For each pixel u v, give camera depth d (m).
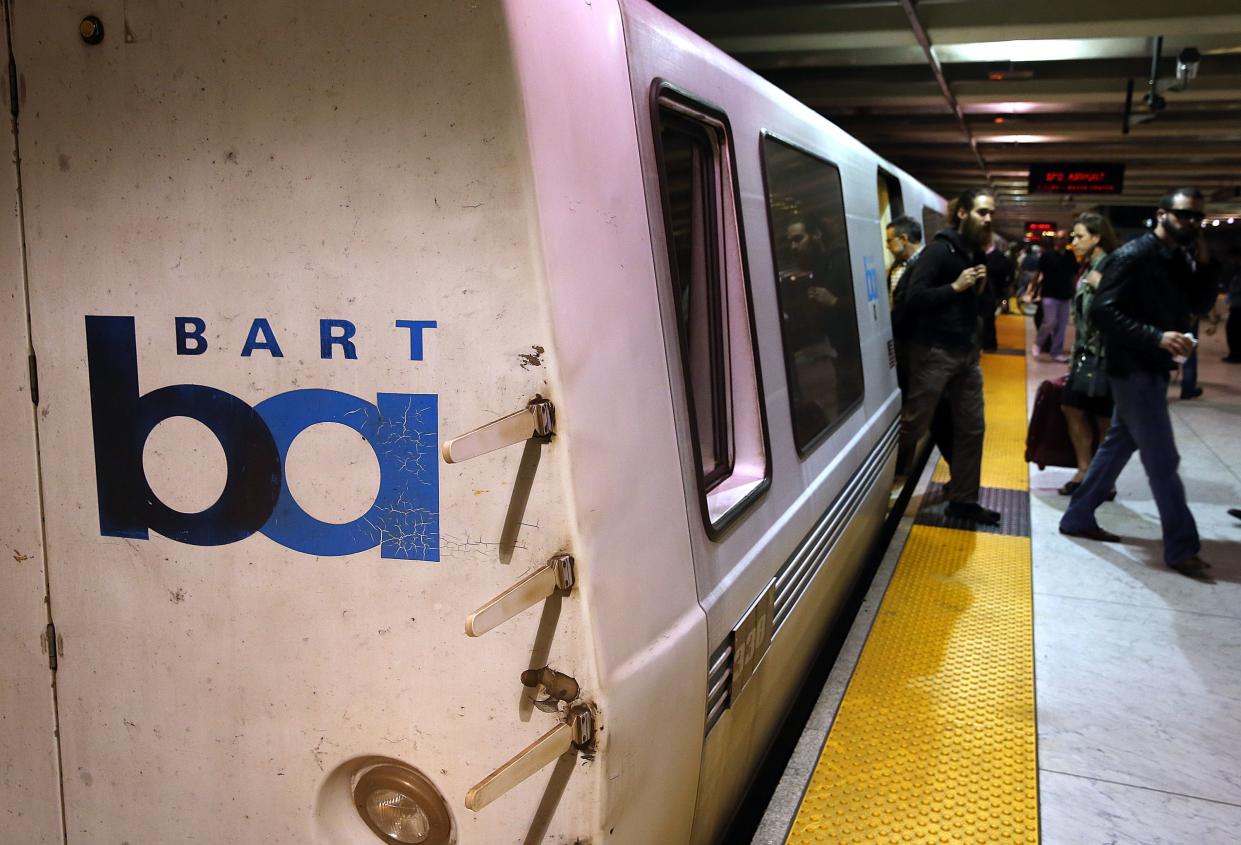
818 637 3.66
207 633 1.63
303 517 1.54
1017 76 11.09
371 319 1.46
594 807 1.49
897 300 5.86
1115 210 31.39
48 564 1.70
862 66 11.60
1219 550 5.61
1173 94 11.52
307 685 1.60
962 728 3.40
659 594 1.66
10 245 1.61
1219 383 12.05
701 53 2.22
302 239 1.47
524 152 1.35
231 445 1.56
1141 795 3.12
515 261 1.38
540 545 1.44
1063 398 6.49
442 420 1.45
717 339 2.32
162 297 1.55
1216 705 3.75
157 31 1.48
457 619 1.50
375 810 1.62
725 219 2.30
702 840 2.20
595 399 1.47
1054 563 5.33
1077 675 3.97
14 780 1.81
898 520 6.10
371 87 1.40
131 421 1.60
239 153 1.48
